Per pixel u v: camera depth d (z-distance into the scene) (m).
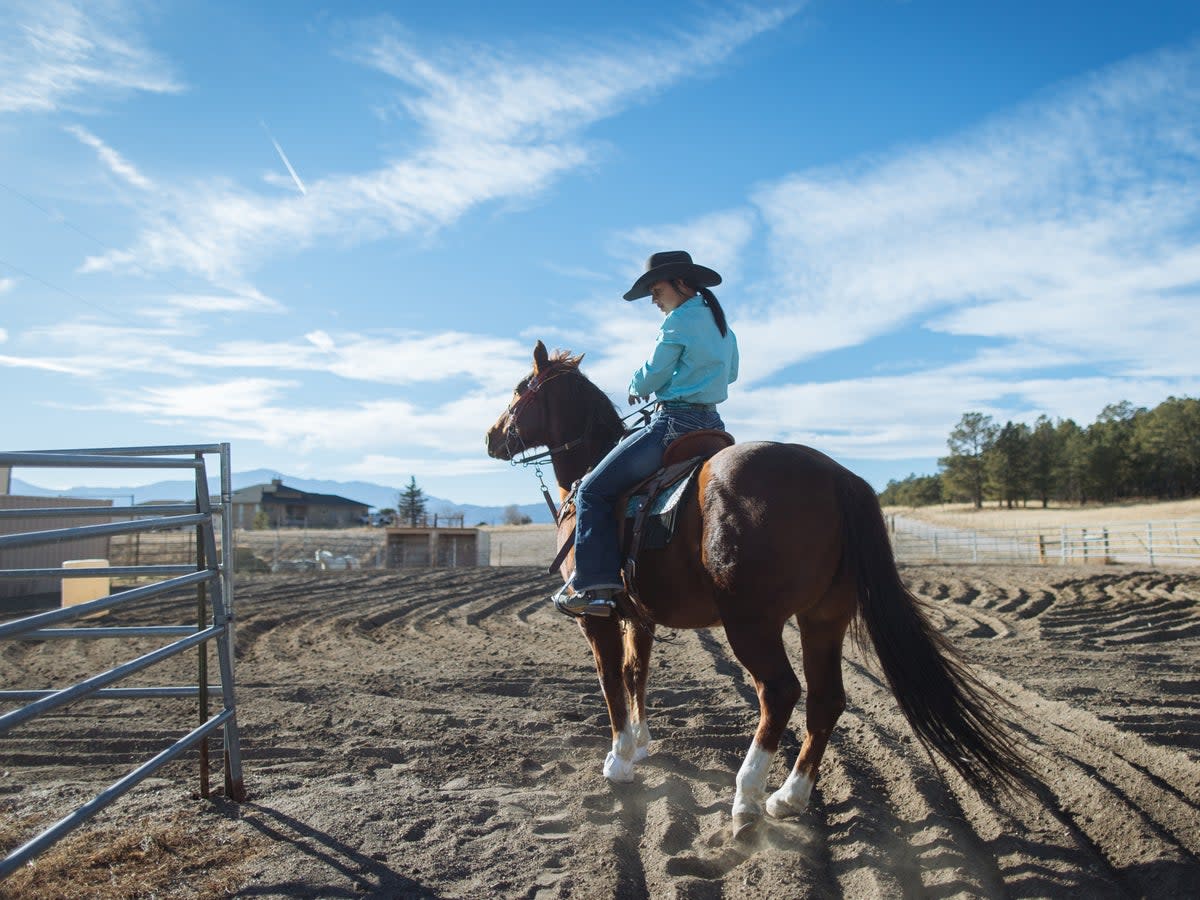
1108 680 7.64
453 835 3.89
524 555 35.97
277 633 11.41
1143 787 4.34
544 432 5.26
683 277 4.61
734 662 9.12
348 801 4.30
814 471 3.67
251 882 3.38
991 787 3.45
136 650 9.98
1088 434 89.50
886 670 3.45
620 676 4.70
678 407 4.34
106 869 3.48
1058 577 18.78
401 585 19.02
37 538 3.02
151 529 3.81
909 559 30.06
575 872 3.51
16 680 8.19
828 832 4.02
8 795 4.51
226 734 4.36
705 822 4.14
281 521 69.88
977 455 93.69
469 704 6.94
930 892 3.31
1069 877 3.37
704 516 3.75
